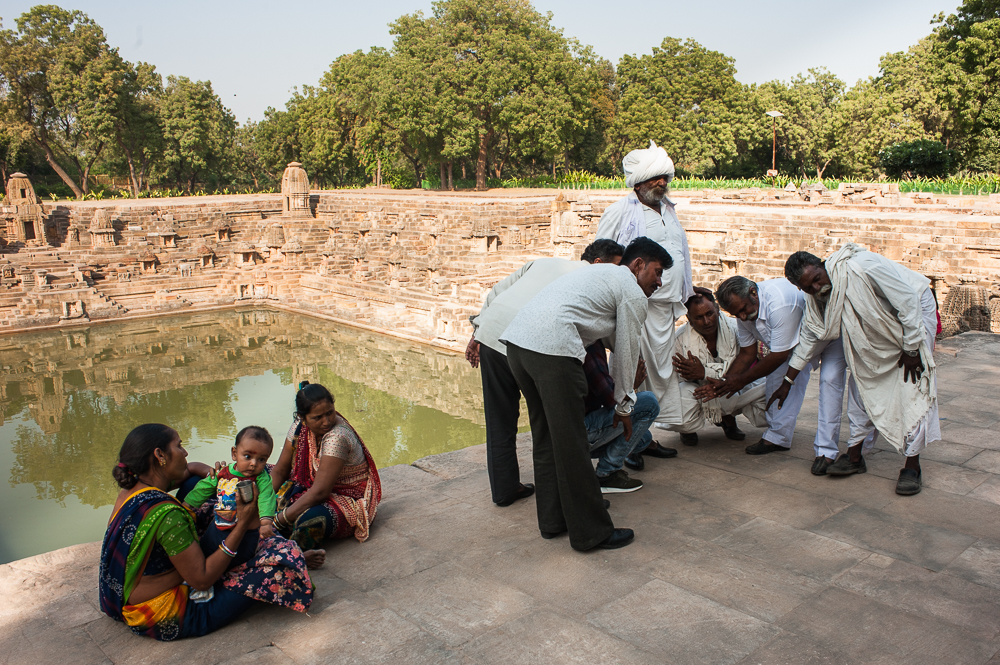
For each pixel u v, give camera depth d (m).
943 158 42.34
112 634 3.51
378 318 35.28
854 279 4.79
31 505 18.27
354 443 4.46
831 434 5.29
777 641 3.27
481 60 53.31
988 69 38.41
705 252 27.50
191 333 36.88
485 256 38.47
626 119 60.19
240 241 46.59
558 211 37.59
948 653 3.16
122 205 45.03
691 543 4.29
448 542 4.45
